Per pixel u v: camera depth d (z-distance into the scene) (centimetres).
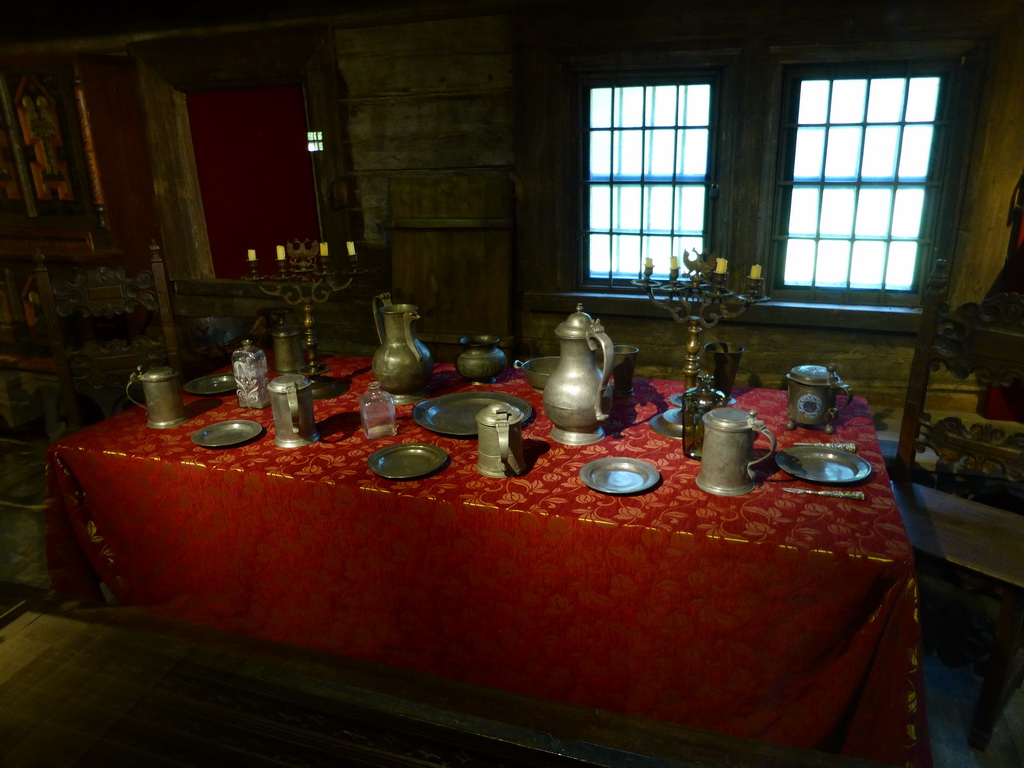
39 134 356
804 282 310
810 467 172
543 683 165
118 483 188
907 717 138
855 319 292
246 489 174
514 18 306
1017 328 189
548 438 192
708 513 149
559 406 182
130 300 277
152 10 359
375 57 331
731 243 308
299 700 78
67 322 368
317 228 396
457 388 236
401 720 75
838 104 286
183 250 393
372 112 340
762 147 292
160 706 78
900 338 293
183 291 395
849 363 303
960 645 207
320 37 335
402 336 213
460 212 334
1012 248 271
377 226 356
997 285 277
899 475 220
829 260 304
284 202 396
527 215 329
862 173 290
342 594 175
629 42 294
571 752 72
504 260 331
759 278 190
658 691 156
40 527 284
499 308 334
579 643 158
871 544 136
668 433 193
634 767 70
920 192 284
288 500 170
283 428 187
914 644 134
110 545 199
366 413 191
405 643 174
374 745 73
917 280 292
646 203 321
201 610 194
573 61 304
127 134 368
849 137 288
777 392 232
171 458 181
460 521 155
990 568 167
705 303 192
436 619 168
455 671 172
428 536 160
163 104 371
